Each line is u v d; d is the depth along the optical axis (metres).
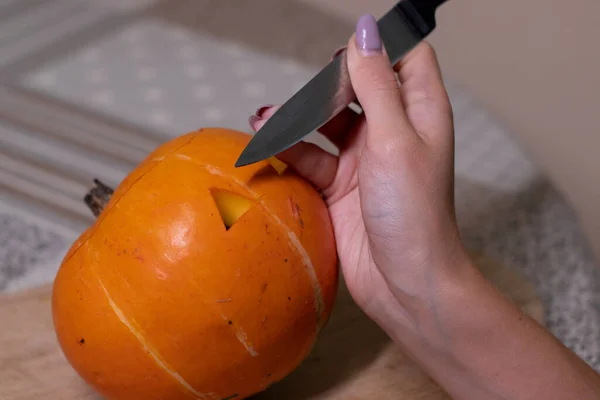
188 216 0.57
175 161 0.61
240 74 1.26
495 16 1.21
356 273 0.70
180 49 1.32
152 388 0.59
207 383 0.59
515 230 0.96
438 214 0.59
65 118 1.12
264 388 0.64
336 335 0.78
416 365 0.74
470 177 1.04
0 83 1.18
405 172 0.58
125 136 1.10
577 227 0.97
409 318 0.65
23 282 0.86
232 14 1.43
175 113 1.16
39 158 1.04
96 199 0.69
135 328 0.56
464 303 0.60
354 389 0.72
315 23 1.41
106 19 1.38
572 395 0.60
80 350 0.59
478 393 0.64
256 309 0.57
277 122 0.62
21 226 0.93
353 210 0.72
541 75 1.18
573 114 1.15
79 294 0.58
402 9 0.66
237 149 0.63
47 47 1.29
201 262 0.56
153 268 0.56
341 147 0.73
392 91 0.60
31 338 0.76
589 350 0.81
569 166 1.19
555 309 0.86
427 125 0.63
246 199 0.61
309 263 0.60
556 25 1.12
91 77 1.22
